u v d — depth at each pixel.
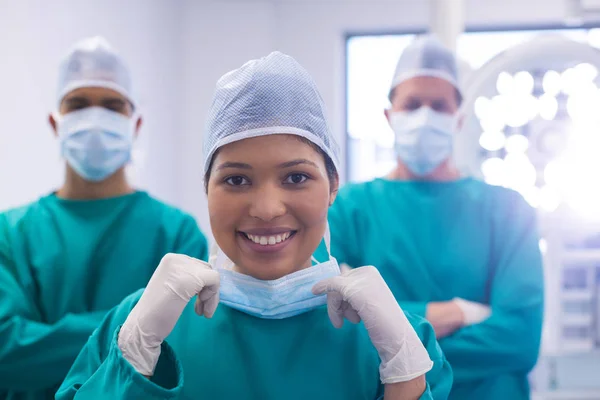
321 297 0.80
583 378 2.40
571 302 2.40
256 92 0.69
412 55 1.54
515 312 1.36
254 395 0.77
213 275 0.72
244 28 3.83
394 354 0.72
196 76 3.87
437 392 0.80
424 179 1.56
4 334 1.23
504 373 1.37
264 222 0.69
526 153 2.15
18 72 2.21
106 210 1.42
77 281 1.34
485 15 3.72
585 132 2.13
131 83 1.48
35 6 2.32
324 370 0.78
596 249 2.32
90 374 0.76
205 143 0.76
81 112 1.39
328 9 3.86
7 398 1.30
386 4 3.81
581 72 2.12
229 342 0.79
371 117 3.94
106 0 2.91
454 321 1.35
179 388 0.68
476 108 2.11
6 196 2.14
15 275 1.34
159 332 0.70
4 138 2.13
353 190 1.59
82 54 1.41
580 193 2.19
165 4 3.65
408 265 1.47
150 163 3.41
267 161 0.69
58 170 2.49
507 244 1.43
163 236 1.43
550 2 3.66
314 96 0.74
